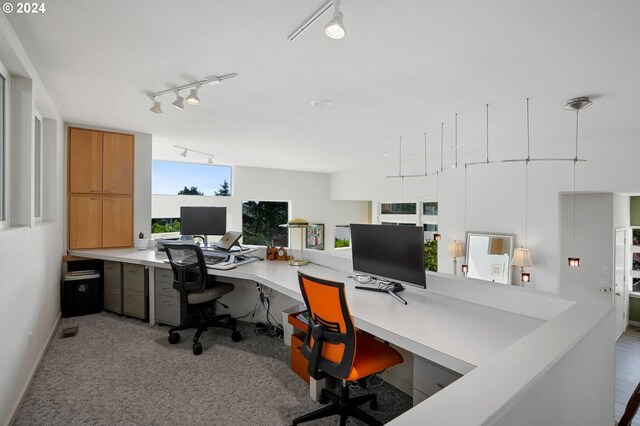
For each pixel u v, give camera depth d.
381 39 2.02
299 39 2.05
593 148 4.39
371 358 1.86
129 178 4.62
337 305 1.76
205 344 3.15
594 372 1.29
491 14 1.74
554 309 1.74
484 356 1.34
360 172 8.54
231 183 8.12
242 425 1.97
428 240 7.58
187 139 5.09
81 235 4.28
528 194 5.02
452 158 6.13
